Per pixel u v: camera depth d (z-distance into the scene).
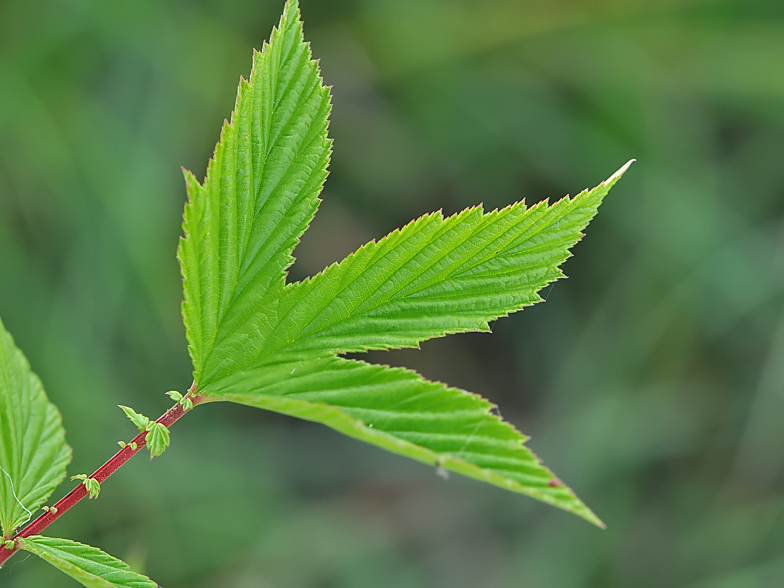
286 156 0.45
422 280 0.45
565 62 1.24
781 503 1.23
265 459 1.24
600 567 1.24
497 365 1.42
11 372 0.46
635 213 1.22
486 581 1.27
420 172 1.31
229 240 0.45
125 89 1.08
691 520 1.27
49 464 0.45
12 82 1.05
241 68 1.18
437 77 1.26
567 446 1.24
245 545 1.12
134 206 1.04
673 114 1.24
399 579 1.23
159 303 1.07
